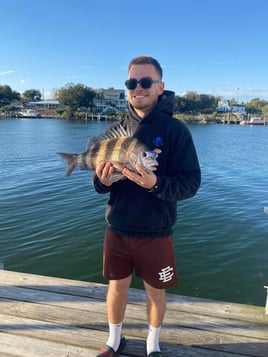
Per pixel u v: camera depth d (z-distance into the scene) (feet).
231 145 116.37
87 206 33.60
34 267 20.85
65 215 30.55
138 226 7.72
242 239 25.04
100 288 11.66
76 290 11.53
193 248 23.41
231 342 9.09
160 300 8.18
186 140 7.65
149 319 8.39
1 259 21.80
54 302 10.81
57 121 287.48
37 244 24.06
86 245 23.86
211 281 19.24
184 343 9.08
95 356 8.51
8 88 381.40
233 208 33.65
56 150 87.71
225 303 10.91
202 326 9.74
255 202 36.47
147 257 7.86
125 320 9.96
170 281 8.09
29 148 91.86
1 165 62.80
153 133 7.66
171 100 8.06
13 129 176.35
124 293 8.43
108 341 8.62
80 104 338.54
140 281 18.92
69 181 47.34
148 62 7.72
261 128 280.72
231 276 19.75
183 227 27.63
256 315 10.24
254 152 93.56
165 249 7.91
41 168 59.67
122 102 395.14
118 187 7.93
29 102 414.82
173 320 10.00
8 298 11.00
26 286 11.75
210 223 28.66
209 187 45.29
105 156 7.49
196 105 394.32
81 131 165.27
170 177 7.38
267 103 488.02
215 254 22.48
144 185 6.89
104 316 10.11
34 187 43.16
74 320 9.91
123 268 8.21
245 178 53.62
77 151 86.38
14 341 8.99
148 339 8.51
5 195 38.52
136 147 6.95
